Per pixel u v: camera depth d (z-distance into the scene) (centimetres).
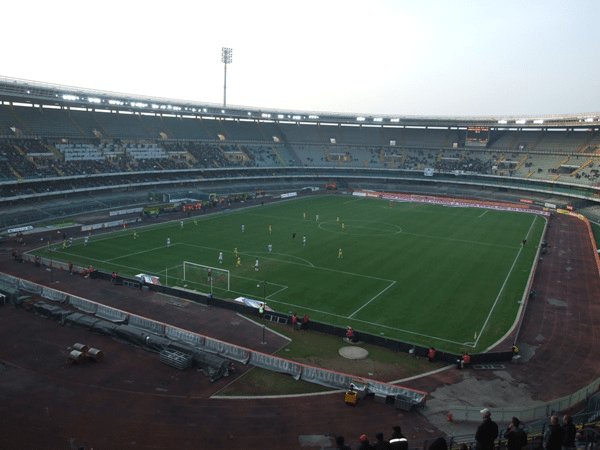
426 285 4428
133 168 9100
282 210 8900
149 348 2959
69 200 8044
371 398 2478
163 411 2294
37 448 1978
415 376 2747
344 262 5172
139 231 6700
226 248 5741
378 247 5925
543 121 10631
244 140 12275
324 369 2695
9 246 5669
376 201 10462
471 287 4397
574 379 2745
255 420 2239
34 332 3186
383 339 3134
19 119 8562
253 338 3219
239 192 10562
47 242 5916
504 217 8500
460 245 6128
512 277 4734
